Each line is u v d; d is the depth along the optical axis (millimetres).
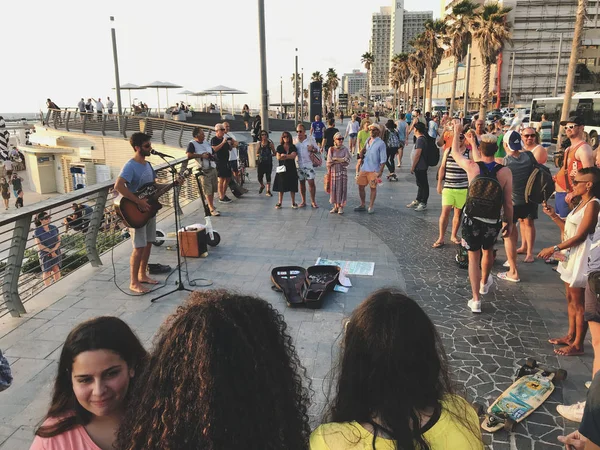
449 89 105875
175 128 22328
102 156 25297
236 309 1452
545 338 4539
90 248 6531
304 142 9930
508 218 5047
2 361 2607
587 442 2010
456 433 1442
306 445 1560
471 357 4207
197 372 1303
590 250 3713
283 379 1490
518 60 93375
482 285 5344
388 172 15453
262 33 14023
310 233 8211
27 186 31500
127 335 1793
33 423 3371
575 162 5816
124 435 1396
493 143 4848
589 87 90750
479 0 59406
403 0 192500
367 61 85375
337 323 4852
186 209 10180
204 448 1273
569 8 90375
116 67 24328
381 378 1394
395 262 6711
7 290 5023
